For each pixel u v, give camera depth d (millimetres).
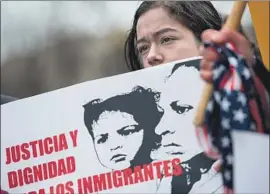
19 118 3072
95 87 2986
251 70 2547
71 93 3016
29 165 3047
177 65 2926
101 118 2973
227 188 2553
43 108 3049
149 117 2928
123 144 2936
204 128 2617
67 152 3002
